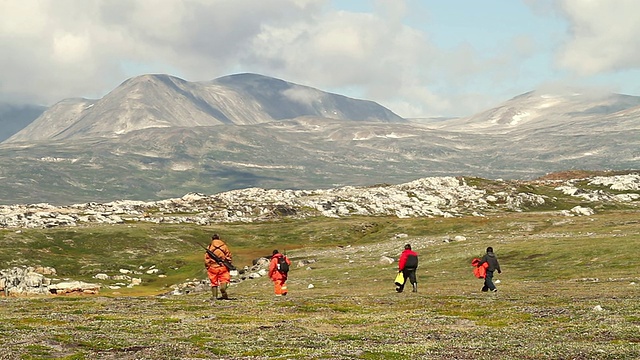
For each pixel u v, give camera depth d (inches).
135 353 793.6
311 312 1283.2
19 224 7613.2
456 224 6884.8
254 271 4109.3
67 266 5349.4
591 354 716.7
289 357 736.3
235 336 949.2
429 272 2960.1
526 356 722.2
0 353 763.4
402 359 719.7
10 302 1481.3
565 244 3181.6
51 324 1068.5
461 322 1095.0
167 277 5002.5
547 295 1521.9
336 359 715.4
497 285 2038.6
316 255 4692.4
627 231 3745.1
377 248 4712.1
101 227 7268.7
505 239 4005.9
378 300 1501.0
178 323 1101.1
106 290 4170.8
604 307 1189.1
